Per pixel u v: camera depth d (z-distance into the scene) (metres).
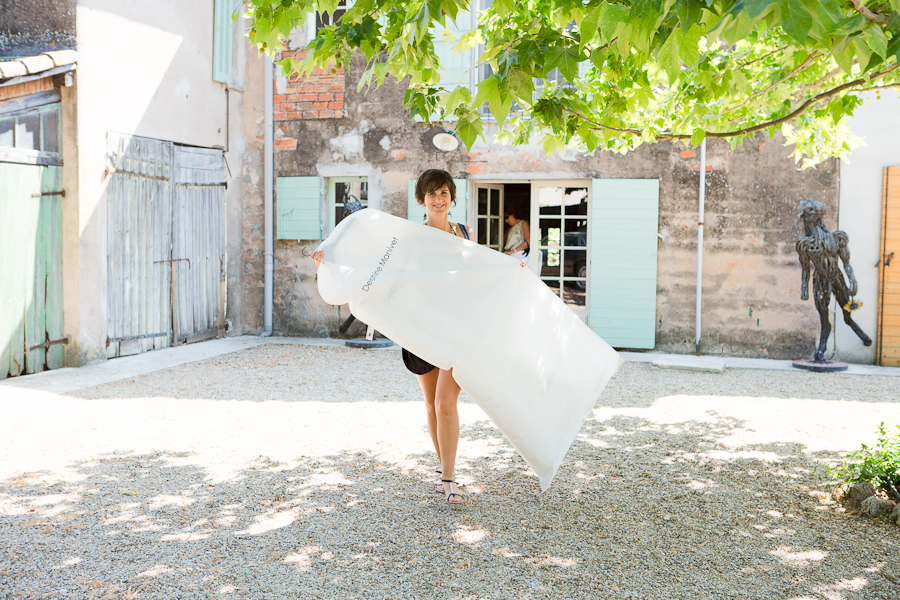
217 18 9.52
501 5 3.10
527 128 5.07
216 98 9.66
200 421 5.27
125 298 8.10
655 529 3.22
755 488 3.81
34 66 6.62
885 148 8.22
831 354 8.48
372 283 3.48
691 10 1.86
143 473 4.00
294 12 3.05
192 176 9.21
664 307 9.01
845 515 3.41
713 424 5.34
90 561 2.83
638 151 8.95
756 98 4.53
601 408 5.88
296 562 2.83
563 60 2.78
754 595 2.58
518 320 3.58
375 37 3.41
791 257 8.58
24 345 6.94
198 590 2.59
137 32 8.12
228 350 8.82
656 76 3.99
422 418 5.46
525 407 3.46
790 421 5.46
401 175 9.72
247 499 3.58
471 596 2.56
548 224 9.52
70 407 5.65
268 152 10.12
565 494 3.70
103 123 7.65
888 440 3.90
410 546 3.00
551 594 2.58
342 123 9.89
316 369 7.66
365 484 3.83
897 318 8.21
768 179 8.59
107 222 7.78
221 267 9.91
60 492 3.66
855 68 4.71
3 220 6.63
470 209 9.62
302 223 10.06
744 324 8.76
